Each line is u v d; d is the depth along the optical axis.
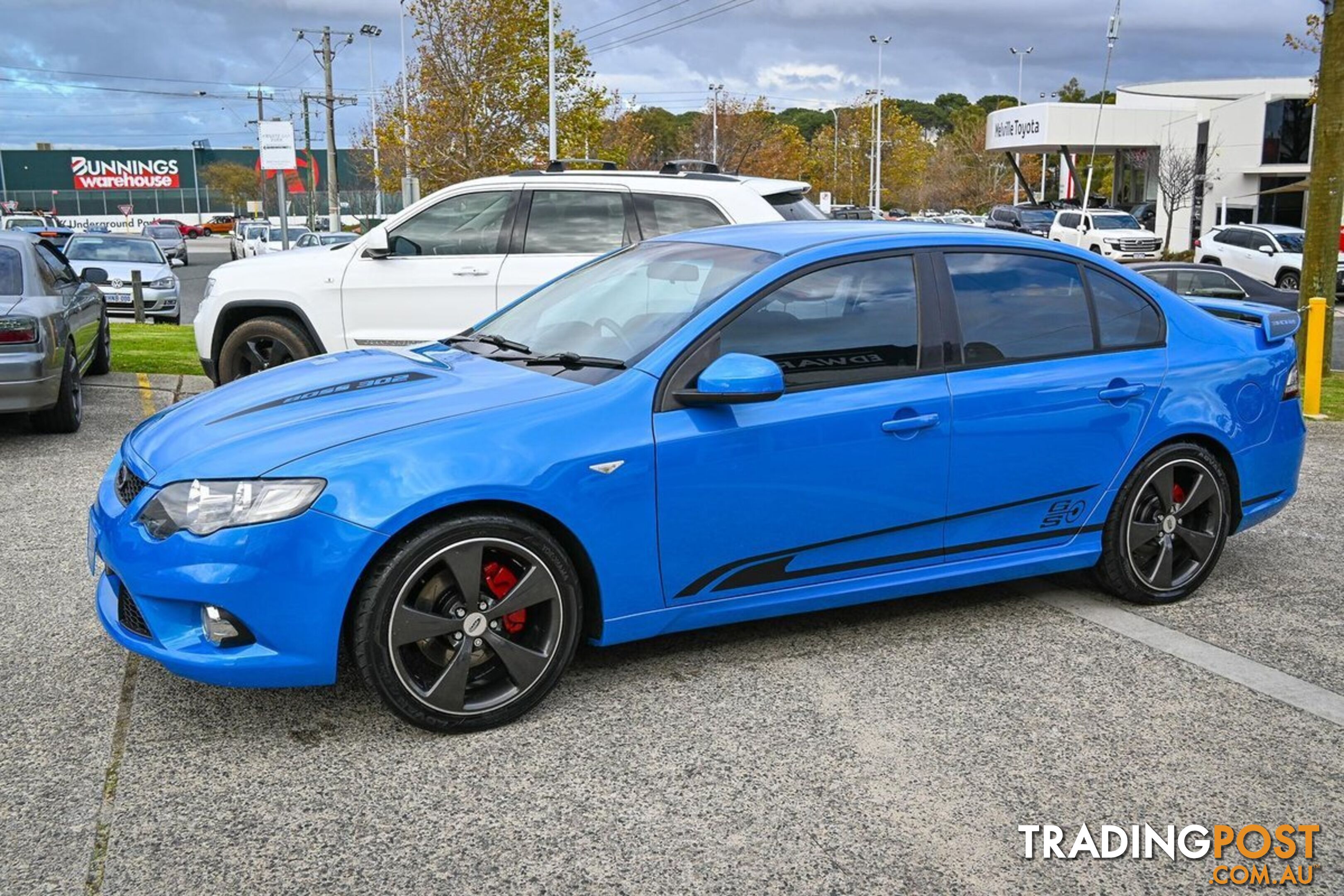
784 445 3.80
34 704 3.67
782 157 67.12
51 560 5.11
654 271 4.36
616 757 3.37
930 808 3.11
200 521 3.23
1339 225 12.06
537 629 3.60
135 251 20.22
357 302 8.05
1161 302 4.66
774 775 3.27
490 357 4.14
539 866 2.82
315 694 3.77
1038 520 4.37
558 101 31.06
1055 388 4.27
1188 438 4.65
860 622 4.49
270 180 79.12
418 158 30.56
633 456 3.58
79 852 2.85
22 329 7.13
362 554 3.26
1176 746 3.48
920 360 4.07
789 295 3.92
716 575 3.82
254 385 4.04
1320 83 11.80
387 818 3.03
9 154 99.81
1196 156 44.28
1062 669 4.05
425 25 30.06
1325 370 12.98
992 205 72.19
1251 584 5.04
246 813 3.05
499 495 3.39
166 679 3.87
